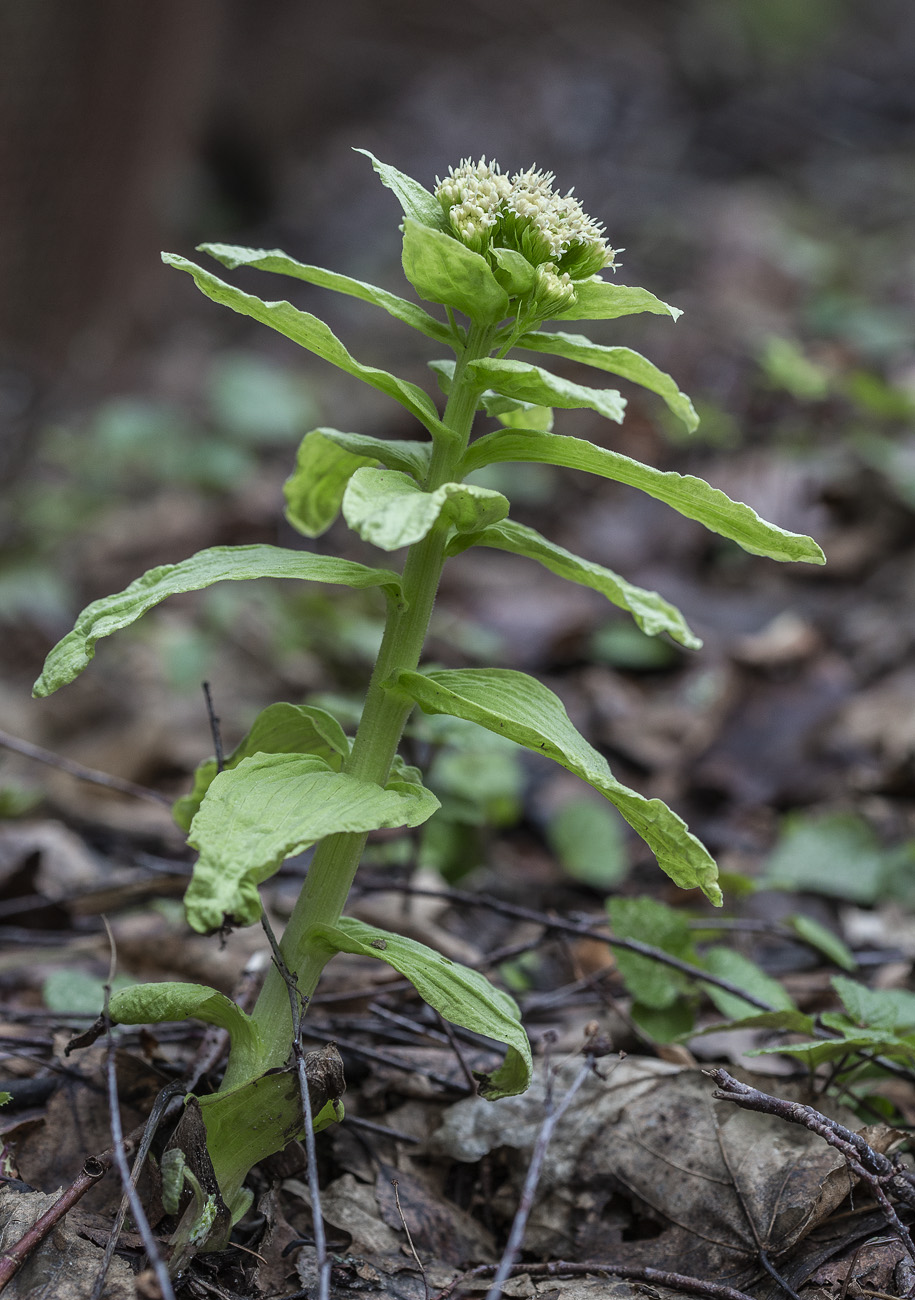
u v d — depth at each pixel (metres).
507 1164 2.13
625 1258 1.93
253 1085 1.68
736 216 9.46
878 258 8.80
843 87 13.45
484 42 14.67
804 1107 1.79
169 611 5.70
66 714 4.93
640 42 14.67
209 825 1.56
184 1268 1.69
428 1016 2.52
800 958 3.21
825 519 5.35
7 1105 2.09
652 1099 2.14
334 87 13.70
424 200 1.84
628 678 5.11
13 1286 1.61
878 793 4.06
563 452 1.79
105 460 6.95
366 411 8.14
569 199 1.84
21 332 7.51
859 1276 1.76
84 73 6.96
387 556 5.95
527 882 3.78
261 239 12.17
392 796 1.67
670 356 7.00
